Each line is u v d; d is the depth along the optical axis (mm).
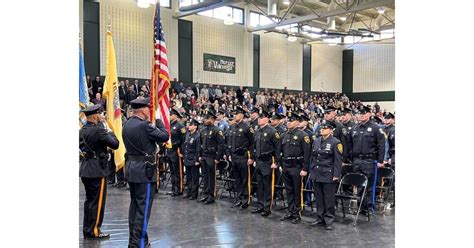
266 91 21047
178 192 8180
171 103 12469
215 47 19984
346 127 7328
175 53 18422
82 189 8500
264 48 22266
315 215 6496
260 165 6492
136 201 4258
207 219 6156
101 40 15922
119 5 16469
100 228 5383
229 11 20578
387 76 24766
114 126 5793
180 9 17969
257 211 6609
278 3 19312
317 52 25297
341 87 26797
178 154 8102
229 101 16969
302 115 6406
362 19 24391
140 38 17156
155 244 4840
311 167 5863
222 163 7871
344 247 4758
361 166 6453
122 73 16594
